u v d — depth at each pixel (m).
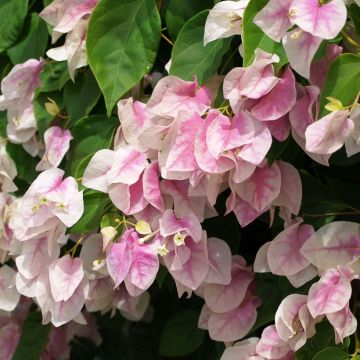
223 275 0.96
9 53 1.09
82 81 1.03
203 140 0.88
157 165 0.93
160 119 0.92
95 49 0.94
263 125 0.87
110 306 1.11
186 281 0.94
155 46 0.95
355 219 0.97
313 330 0.92
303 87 0.89
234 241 1.02
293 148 0.94
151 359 1.23
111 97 0.94
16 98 1.08
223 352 1.01
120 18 0.95
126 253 0.91
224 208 1.02
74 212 0.93
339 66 0.85
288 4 0.82
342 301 0.88
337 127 0.84
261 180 0.91
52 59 1.06
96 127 1.00
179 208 0.93
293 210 0.93
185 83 0.91
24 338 1.15
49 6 1.00
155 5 0.95
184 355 1.19
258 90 0.86
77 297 0.97
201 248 0.94
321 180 1.01
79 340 1.24
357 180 1.00
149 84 1.04
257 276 0.99
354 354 0.90
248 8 0.84
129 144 0.95
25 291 0.99
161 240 0.93
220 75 0.93
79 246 1.09
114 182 0.92
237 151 0.87
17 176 1.13
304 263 0.92
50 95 1.06
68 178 0.94
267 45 0.86
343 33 0.88
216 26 0.87
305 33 0.83
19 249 1.02
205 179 0.92
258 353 0.93
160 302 1.22
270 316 0.97
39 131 1.06
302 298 0.91
